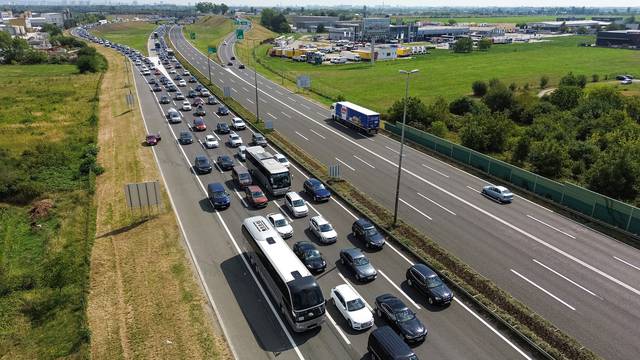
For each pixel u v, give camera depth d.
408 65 156.00
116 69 134.75
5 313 29.53
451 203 46.59
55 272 31.17
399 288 31.84
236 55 165.50
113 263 34.31
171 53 163.75
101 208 44.09
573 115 76.00
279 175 46.59
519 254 36.84
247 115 80.12
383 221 41.47
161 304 29.58
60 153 59.28
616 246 38.44
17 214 44.41
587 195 43.53
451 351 25.84
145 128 71.38
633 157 49.53
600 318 29.08
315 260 33.56
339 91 109.00
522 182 50.47
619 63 155.88
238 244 37.53
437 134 68.75
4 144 65.00
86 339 26.06
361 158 60.06
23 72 131.38
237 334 27.05
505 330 27.56
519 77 127.94
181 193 47.62
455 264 34.12
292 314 26.45
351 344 26.33
